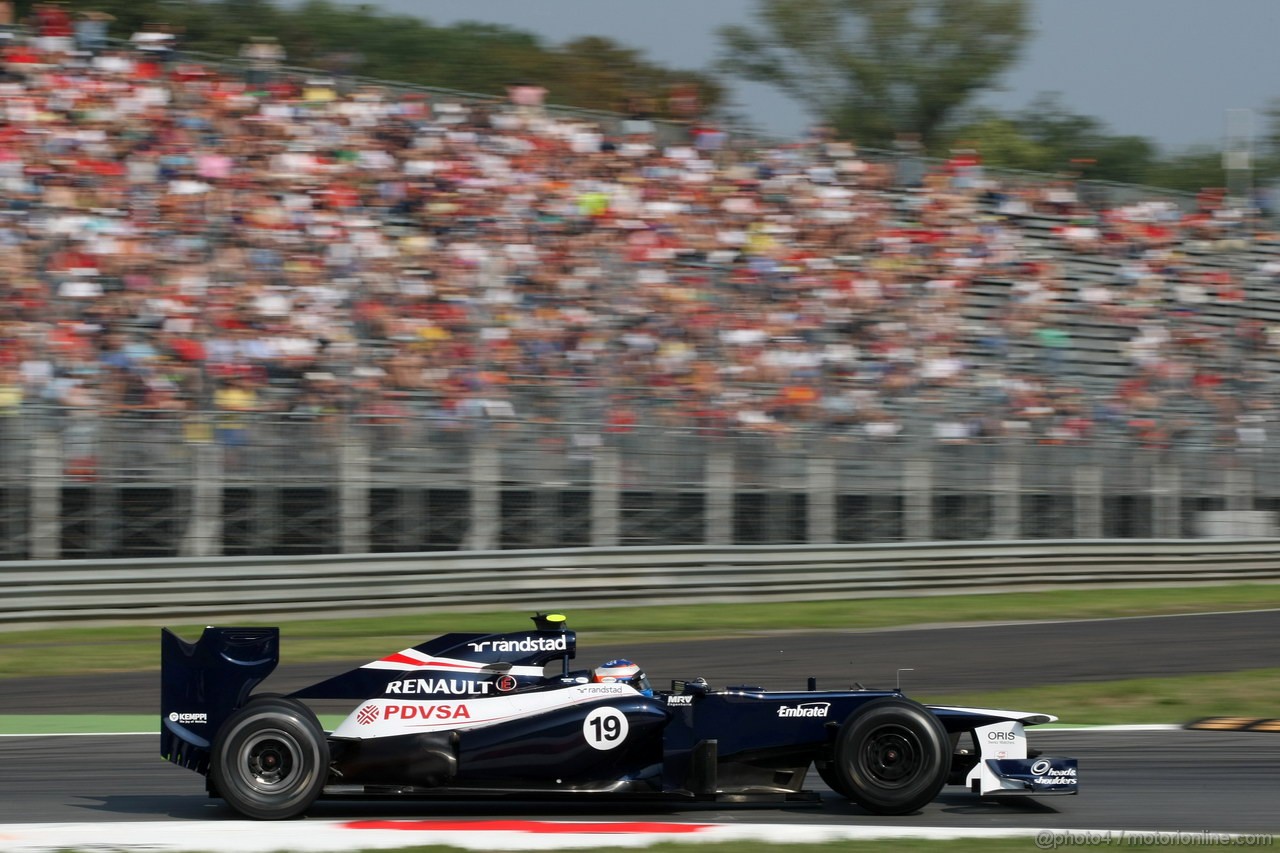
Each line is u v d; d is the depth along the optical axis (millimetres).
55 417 48719
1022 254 84812
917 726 24750
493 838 23344
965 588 62500
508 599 54750
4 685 40906
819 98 139125
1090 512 66125
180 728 24844
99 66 70375
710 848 22594
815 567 59750
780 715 25391
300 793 24250
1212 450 69688
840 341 69625
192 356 55438
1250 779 29984
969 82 136875
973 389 69562
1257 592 66000
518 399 59000
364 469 53094
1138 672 45469
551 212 73250
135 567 49125
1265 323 87062
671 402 62031
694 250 74250
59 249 57812
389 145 73312
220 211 64438
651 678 42531
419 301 62875
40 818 25375
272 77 75312
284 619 51281
